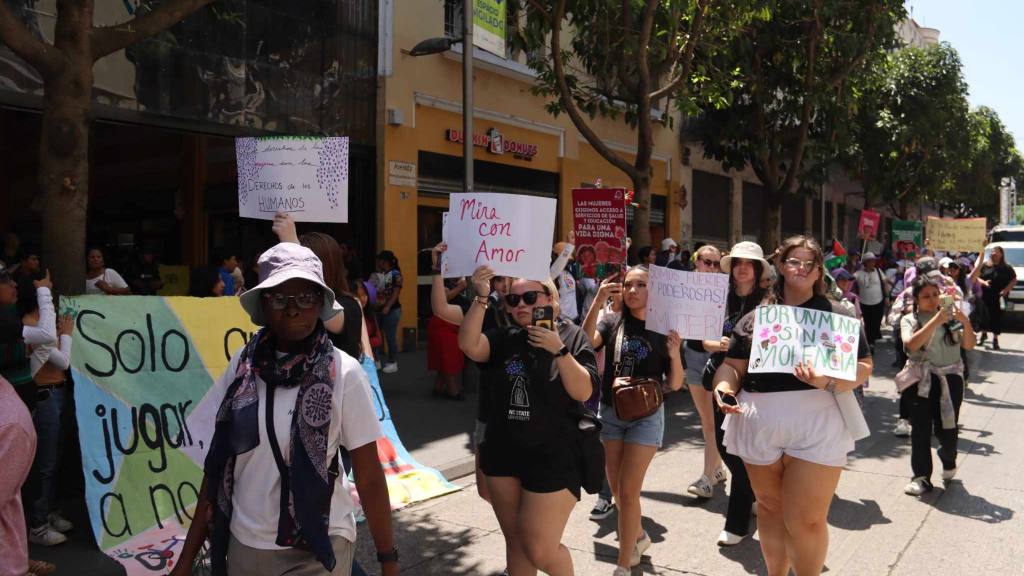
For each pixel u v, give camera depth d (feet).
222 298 17.87
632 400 13.87
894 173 80.48
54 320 14.99
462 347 11.22
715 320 14.32
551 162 54.39
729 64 49.08
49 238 16.99
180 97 33.35
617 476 14.80
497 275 11.30
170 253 48.39
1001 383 37.32
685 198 70.03
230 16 31.40
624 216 27.84
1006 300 64.59
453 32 46.55
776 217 59.16
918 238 71.61
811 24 50.08
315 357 7.89
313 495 7.60
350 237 42.73
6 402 9.01
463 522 17.74
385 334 36.78
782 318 11.95
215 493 7.93
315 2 38.88
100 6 30.55
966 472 21.83
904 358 24.88
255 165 15.43
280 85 37.42
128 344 16.21
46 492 15.53
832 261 31.96
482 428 11.80
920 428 19.76
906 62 74.95
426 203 45.42
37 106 29.12
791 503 11.82
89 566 14.47
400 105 42.83
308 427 7.66
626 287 15.30
